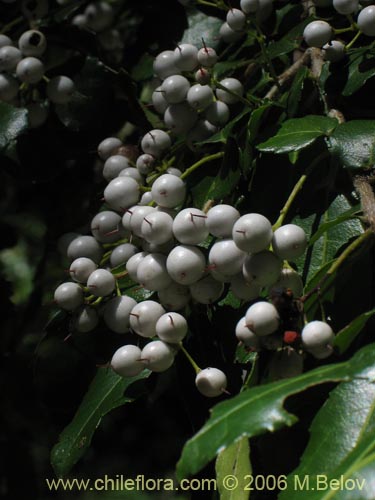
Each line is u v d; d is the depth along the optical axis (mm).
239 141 273
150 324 244
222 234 237
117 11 373
